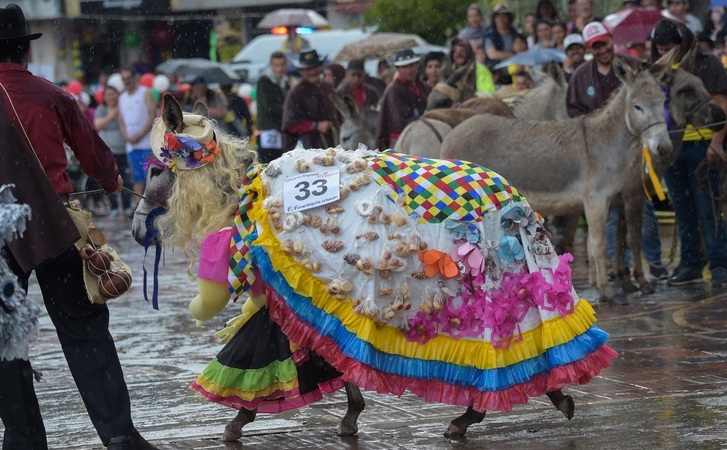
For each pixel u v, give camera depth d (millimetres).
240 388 9578
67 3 61500
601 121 17688
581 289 19375
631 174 18203
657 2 28750
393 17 45656
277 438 9945
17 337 7914
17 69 8891
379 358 9211
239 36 65750
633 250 18703
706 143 18922
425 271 9125
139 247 28203
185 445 9742
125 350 14727
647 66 17703
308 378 9727
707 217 19188
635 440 9305
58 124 8961
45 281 8898
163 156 9531
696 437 9305
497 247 9250
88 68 63125
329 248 9117
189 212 9586
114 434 8789
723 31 28812
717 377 11828
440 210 9203
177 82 40719
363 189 9266
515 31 32344
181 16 64375
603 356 9461
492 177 9500
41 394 12164
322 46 47000
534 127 18391
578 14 29234
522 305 9258
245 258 9328
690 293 18500
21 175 8367
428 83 26438
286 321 9258
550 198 18234
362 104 27672
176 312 18094
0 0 60031
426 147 20922
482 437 9703
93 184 38938
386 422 10461
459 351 9195
